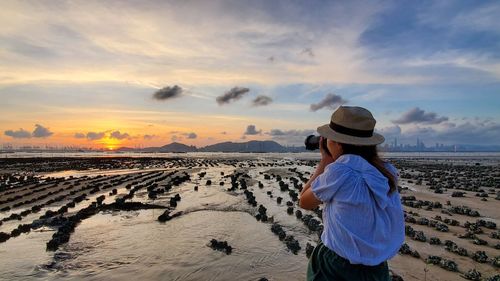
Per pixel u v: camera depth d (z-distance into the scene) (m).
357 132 3.38
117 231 16.73
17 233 16.50
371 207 3.20
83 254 13.62
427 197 27.58
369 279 3.26
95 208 21.94
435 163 80.75
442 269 11.98
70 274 11.77
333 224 3.30
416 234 15.42
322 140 3.70
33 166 66.69
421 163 80.19
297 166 63.62
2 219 19.45
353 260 3.20
